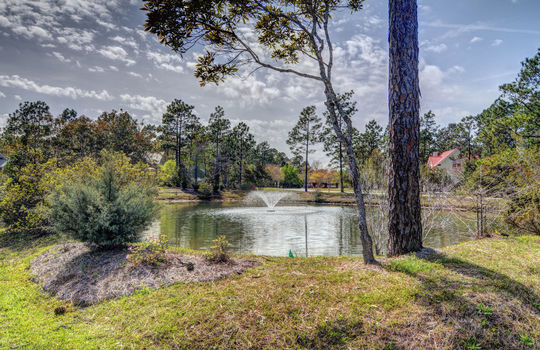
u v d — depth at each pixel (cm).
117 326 352
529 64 1576
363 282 420
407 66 571
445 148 5600
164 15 473
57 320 379
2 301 438
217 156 4856
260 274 488
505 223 960
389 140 594
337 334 312
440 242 1115
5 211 974
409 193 571
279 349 299
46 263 605
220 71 593
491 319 317
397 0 578
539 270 457
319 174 6694
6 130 4300
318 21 611
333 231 1432
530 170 888
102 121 4300
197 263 542
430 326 310
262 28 662
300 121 4184
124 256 571
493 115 1964
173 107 4594
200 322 341
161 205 713
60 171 1005
